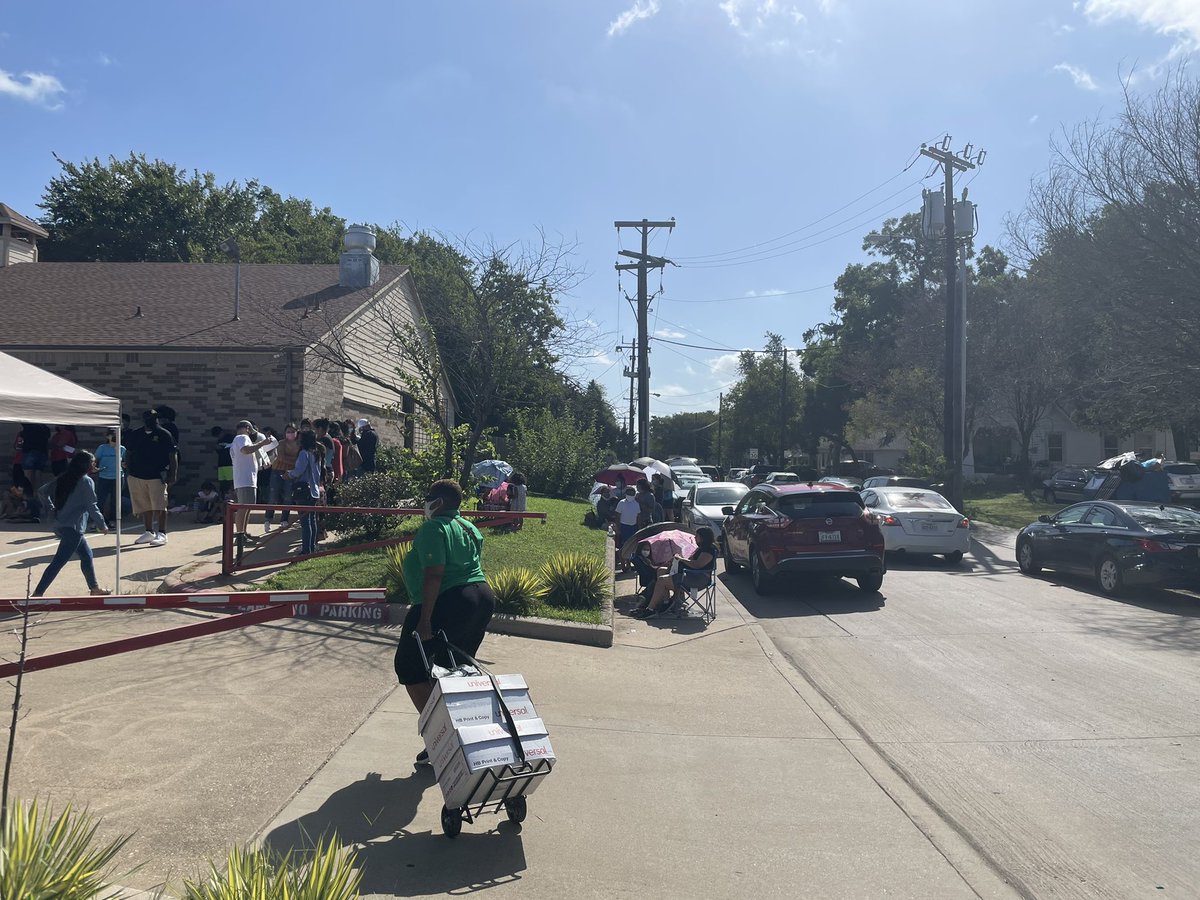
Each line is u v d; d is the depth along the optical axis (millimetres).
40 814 4543
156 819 4621
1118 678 8484
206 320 20094
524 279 16500
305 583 10133
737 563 15562
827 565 12969
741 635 10461
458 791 4449
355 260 23328
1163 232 18453
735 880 4352
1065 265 20734
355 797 5051
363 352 21969
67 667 7359
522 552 14031
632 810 5176
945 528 17000
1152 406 24047
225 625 6090
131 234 41531
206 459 18578
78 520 9328
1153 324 19469
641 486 16141
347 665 7723
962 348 27031
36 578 10680
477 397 16625
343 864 3451
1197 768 6020
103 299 21875
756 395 68688
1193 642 10062
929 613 11969
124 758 5441
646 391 36000
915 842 4828
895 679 8477
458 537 5547
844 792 5555
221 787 5070
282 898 3156
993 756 6266
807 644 10047
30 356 18594
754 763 6062
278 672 7441
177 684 7016
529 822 4941
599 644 9617
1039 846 4801
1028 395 41000
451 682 4660
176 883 3953
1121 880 4422
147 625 8828
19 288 22859
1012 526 26062
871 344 56594
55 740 5691
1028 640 10219
